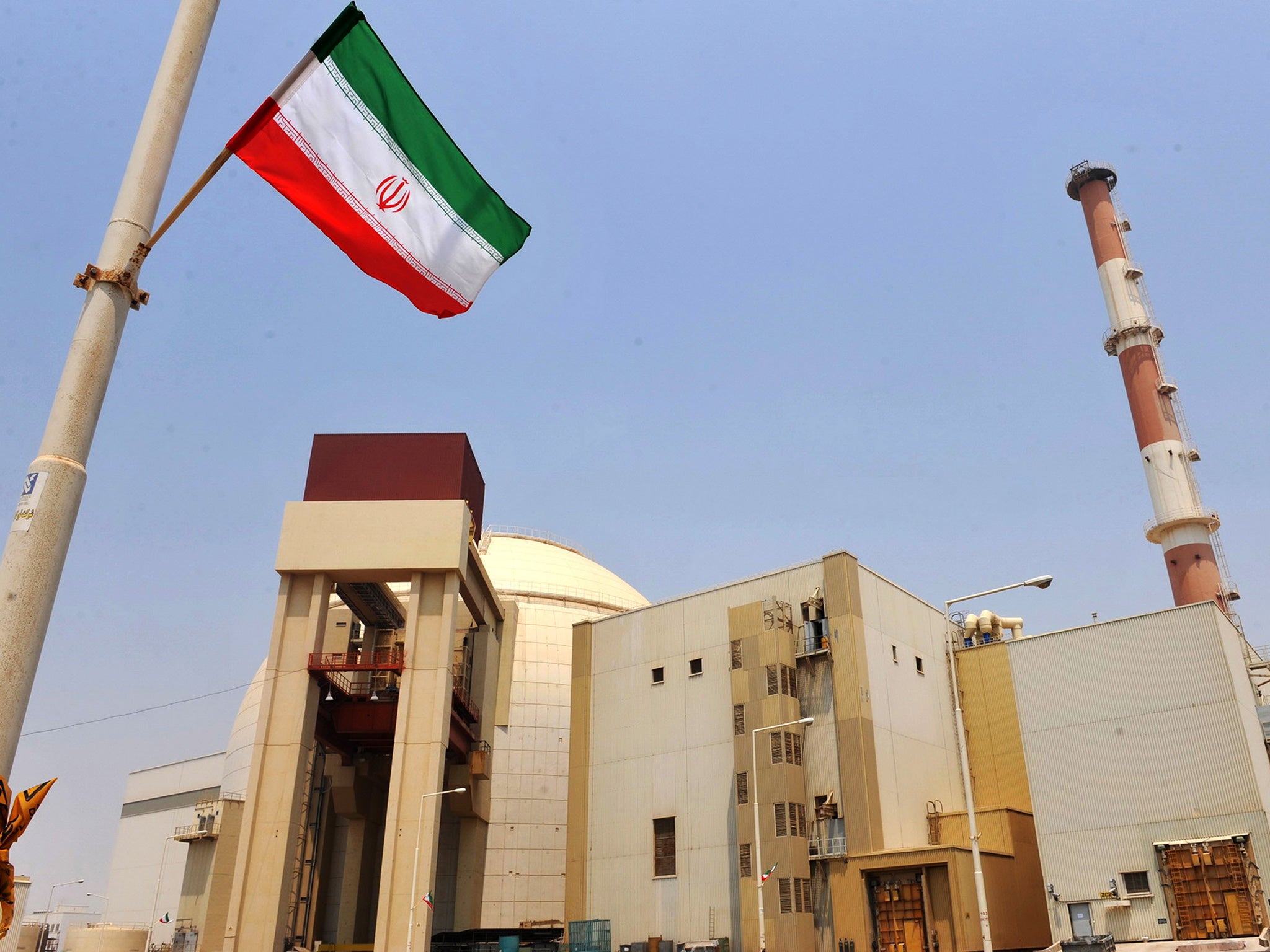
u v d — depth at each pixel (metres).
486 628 80.00
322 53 15.14
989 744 65.19
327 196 14.98
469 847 76.19
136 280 10.31
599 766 66.88
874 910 52.47
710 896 58.38
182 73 10.98
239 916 56.41
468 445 71.00
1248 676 56.69
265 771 60.06
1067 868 52.31
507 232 17.20
